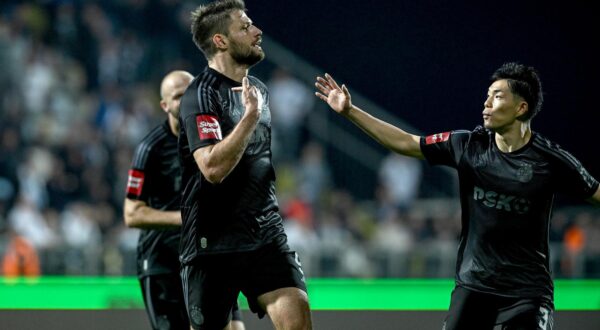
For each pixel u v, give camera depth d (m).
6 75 42.66
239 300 19.94
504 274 15.13
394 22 51.88
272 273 15.02
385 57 51.88
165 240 18.91
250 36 15.38
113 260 29.58
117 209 39.22
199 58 45.75
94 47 44.91
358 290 20.25
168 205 18.91
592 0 53.03
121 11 46.19
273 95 43.31
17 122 41.41
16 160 39.38
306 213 39.22
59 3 46.06
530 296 15.02
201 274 15.21
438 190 41.16
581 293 20.06
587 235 35.09
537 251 15.20
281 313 14.77
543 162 15.06
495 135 15.51
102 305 20.12
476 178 15.30
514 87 15.02
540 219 15.16
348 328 19.77
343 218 39.59
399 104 51.94
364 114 15.93
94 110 42.47
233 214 14.99
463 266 15.53
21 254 30.05
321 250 32.53
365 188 41.88
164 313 18.67
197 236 15.10
